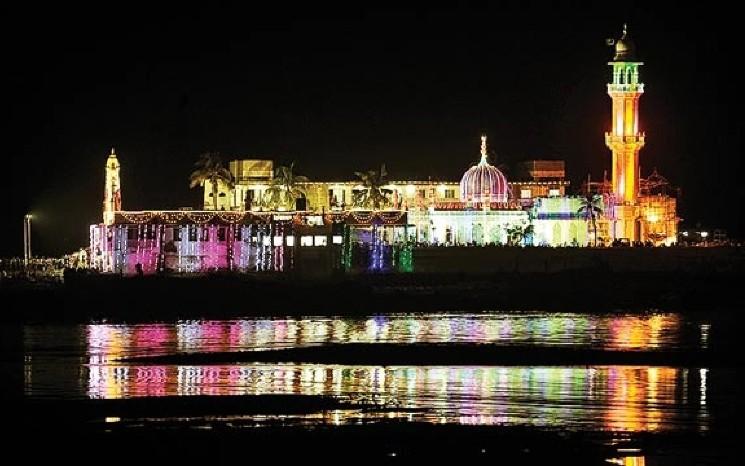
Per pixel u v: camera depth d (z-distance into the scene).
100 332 153.62
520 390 100.50
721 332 152.62
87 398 96.94
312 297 193.75
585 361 119.19
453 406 92.88
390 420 87.38
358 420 87.38
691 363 117.81
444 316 182.38
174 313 180.88
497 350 126.75
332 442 80.56
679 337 145.38
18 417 88.50
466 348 128.38
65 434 82.94
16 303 184.38
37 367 116.81
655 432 83.38
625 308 197.00
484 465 75.06
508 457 76.69
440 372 111.94
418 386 103.06
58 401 95.25
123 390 101.62
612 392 99.50
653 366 115.75
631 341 140.00
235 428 84.75
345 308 190.75
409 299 196.12
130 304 185.75
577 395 98.00
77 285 195.38
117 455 77.56
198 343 138.88
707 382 105.12
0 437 82.06
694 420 87.56
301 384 104.75
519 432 83.31
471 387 102.31
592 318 178.38
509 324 166.62
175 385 104.50
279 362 119.69
